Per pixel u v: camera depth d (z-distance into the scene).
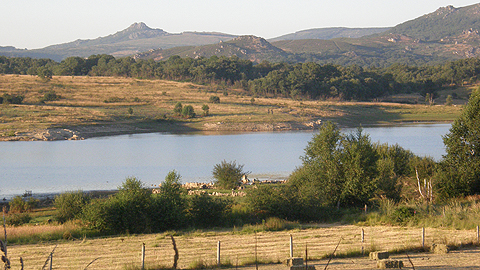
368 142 37.47
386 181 35.53
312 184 35.72
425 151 78.00
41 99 175.38
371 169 35.69
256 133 134.12
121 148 96.12
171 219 28.00
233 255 19.95
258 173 60.31
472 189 36.69
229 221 29.45
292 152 86.19
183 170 64.75
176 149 93.62
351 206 35.41
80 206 31.44
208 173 61.69
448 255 19.00
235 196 39.62
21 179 56.94
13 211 36.00
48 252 21.31
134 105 180.50
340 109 182.50
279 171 62.22
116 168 67.19
